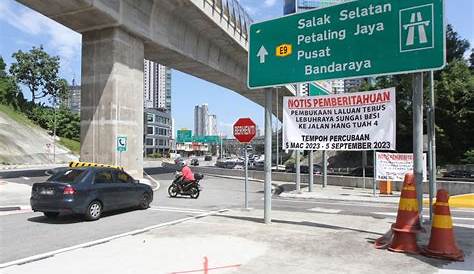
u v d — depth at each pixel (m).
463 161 52.97
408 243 8.59
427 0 9.64
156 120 156.88
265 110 12.38
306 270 7.37
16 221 13.20
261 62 12.37
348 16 10.88
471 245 9.34
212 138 126.62
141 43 30.83
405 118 57.56
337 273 7.19
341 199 21.34
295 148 12.52
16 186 23.31
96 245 9.58
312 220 13.14
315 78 11.38
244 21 42.75
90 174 13.74
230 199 20.70
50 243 9.89
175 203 18.56
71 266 7.78
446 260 7.96
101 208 13.73
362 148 11.46
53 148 73.56
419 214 9.22
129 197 15.17
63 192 12.81
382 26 10.30
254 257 8.26
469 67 63.72
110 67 28.28
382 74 10.26
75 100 152.88
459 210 16.83
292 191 25.75
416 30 9.73
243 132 16.50
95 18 27.28
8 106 83.19
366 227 11.77
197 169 50.09
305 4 32.06
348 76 10.82
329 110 12.03
